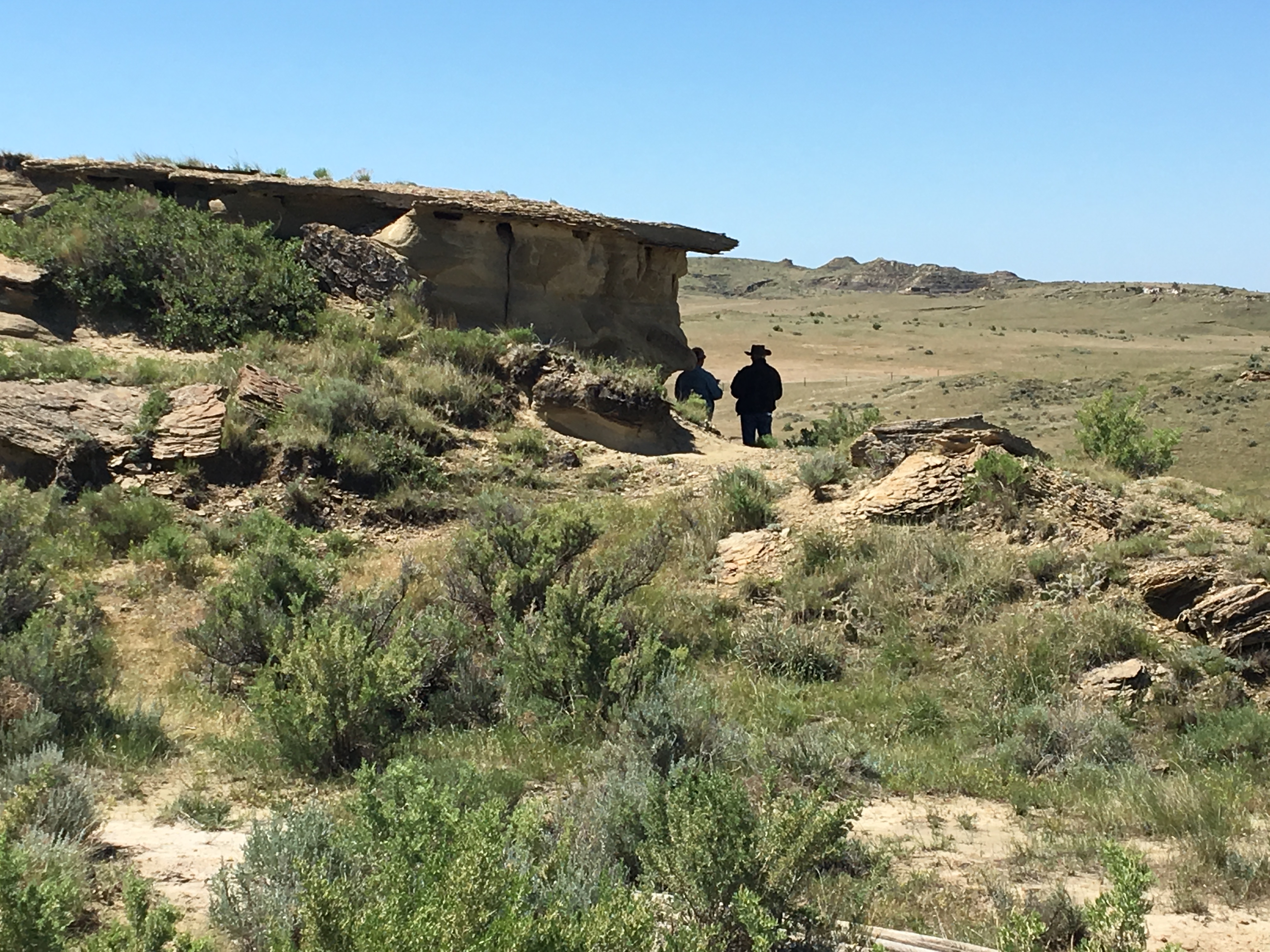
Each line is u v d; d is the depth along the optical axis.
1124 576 11.74
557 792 7.86
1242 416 49.25
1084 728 9.55
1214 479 39.06
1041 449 44.66
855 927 5.34
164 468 14.22
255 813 7.39
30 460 13.94
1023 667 10.68
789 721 9.79
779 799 5.87
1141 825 7.69
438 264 19.67
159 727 8.81
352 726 8.47
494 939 3.96
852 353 98.19
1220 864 6.81
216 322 17.88
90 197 19.23
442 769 7.61
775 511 14.22
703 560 13.15
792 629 11.45
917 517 13.34
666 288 23.14
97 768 7.78
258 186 20.08
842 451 15.89
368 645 9.52
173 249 18.47
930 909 6.04
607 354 21.16
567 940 4.08
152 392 15.22
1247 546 12.29
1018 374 73.31
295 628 9.86
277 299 18.27
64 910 5.03
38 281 17.42
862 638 11.54
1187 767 9.24
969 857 6.96
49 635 8.92
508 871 4.38
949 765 9.01
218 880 5.61
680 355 22.88
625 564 12.26
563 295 20.75
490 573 11.83
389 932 4.01
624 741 8.22
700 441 18.48
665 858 5.31
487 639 10.98
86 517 13.22
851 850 6.59
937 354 97.88
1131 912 4.87
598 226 20.73
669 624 11.69
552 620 9.86
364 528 14.23
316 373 16.70
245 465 14.60
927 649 11.22
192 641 10.35
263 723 8.74
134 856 6.23
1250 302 153.75
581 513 12.30
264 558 11.41
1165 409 53.03
